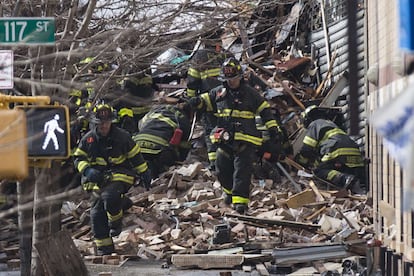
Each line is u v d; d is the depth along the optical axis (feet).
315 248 80.59
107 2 76.13
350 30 54.60
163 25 70.08
